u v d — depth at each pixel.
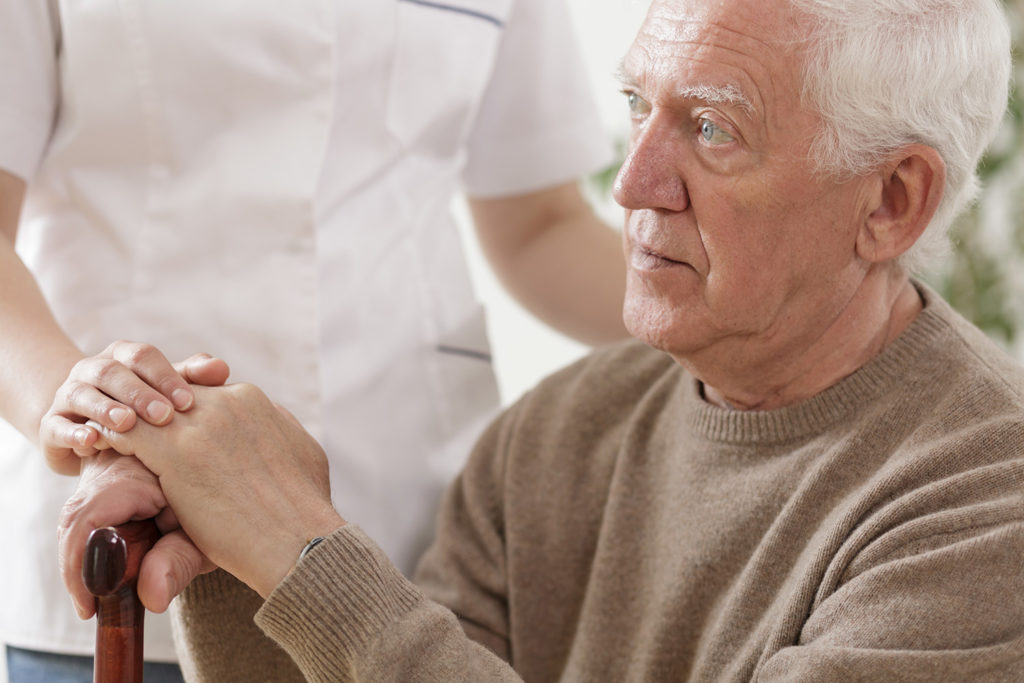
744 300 0.99
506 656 1.22
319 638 0.89
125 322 1.18
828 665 0.89
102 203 1.18
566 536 1.21
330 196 1.23
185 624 1.06
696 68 0.95
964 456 0.96
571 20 1.52
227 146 1.19
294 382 1.20
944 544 0.91
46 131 1.18
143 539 0.94
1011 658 0.89
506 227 1.58
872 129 0.96
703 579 1.08
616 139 2.53
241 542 0.93
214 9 1.14
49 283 1.21
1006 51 1.03
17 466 1.19
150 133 1.17
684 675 1.08
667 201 0.99
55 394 1.01
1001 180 2.33
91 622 1.17
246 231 1.19
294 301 1.19
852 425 1.04
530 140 1.49
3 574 1.21
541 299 1.57
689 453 1.13
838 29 0.93
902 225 1.00
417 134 1.30
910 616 0.90
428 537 1.34
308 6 1.17
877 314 1.06
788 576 1.01
